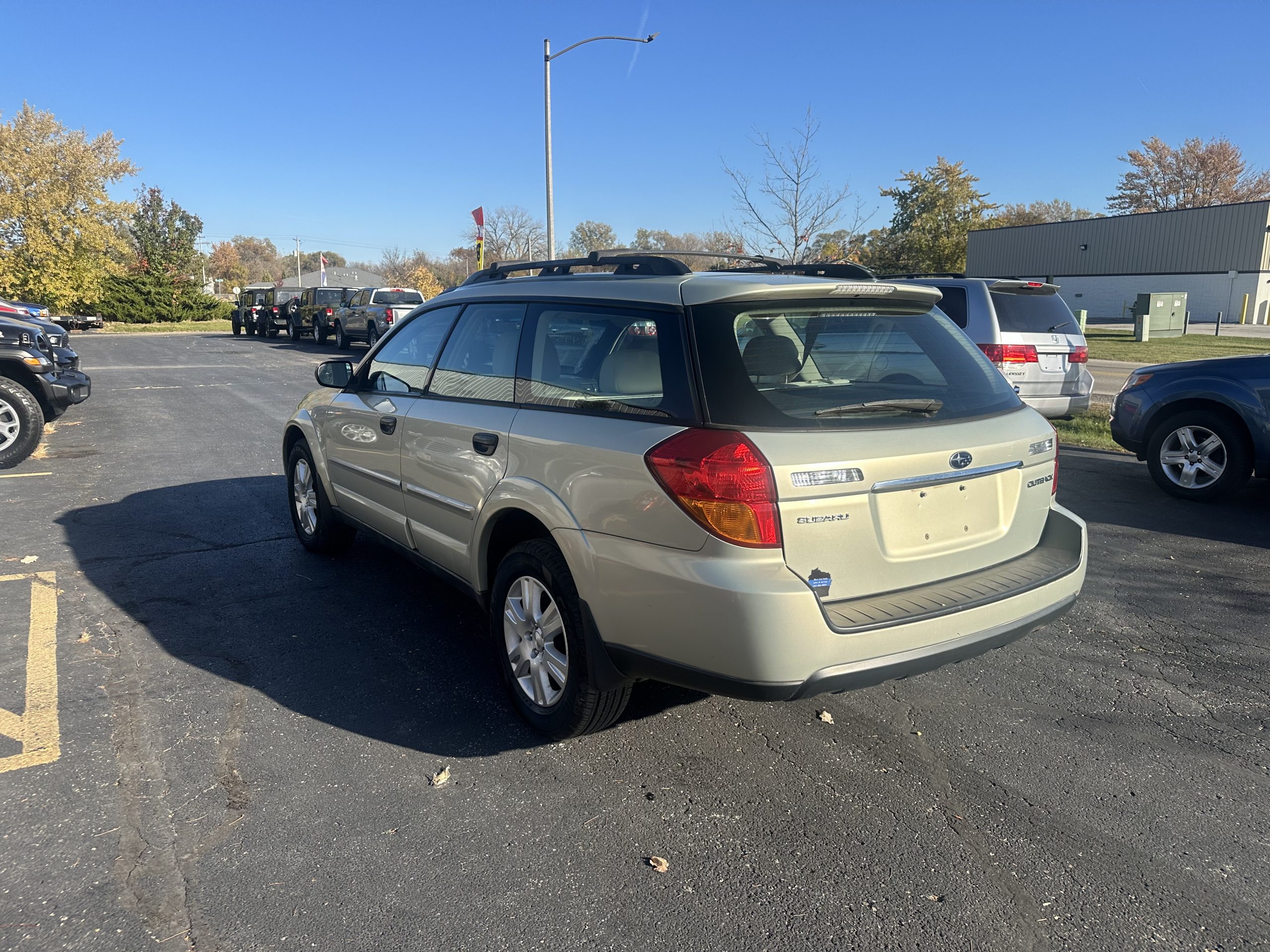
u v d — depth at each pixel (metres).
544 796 3.03
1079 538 3.40
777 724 3.56
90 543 5.98
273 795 3.01
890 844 2.79
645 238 38.53
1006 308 8.71
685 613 2.74
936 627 2.86
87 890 2.52
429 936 2.36
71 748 3.29
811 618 2.64
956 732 3.51
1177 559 5.70
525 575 3.41
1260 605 4.91
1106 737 3.48
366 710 3.63
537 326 3.57
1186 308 31.33
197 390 15.61
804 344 3.05
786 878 2.62
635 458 2.86
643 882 2.59
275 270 115.69
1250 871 2.66
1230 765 3.27
